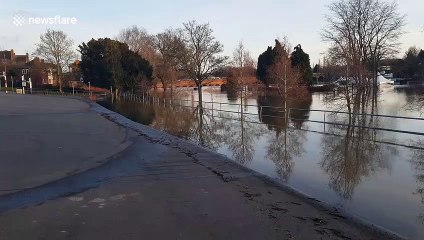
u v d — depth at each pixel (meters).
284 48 56.50
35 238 6.96
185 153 15.62
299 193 9.70
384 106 39.19
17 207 8.83
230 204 8.83
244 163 13.78
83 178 11.61
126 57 70.25
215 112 37.16
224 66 66.81
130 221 7.79
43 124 25.89
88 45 76.94
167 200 9.22
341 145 16.70
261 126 24.89
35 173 12.16
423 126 23.66
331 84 48.97
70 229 7.38
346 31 40.00
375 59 42.44
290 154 15.18
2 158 14.34
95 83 76.31
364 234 7.07
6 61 125.50
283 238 6.86
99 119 30.83
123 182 11.08
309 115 33.31
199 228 7.38
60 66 96.38
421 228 7.58
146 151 16.23
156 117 33.47
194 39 54.41
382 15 41.66
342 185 10.66
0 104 46.25
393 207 8.80
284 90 44.84
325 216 8.00
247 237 6.92
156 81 71.06
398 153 14.76
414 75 85.19
